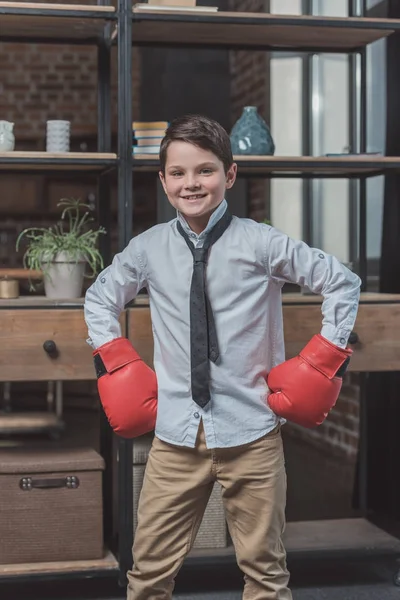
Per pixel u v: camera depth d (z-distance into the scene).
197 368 2.03
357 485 3.63
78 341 2.68
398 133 3.49
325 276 2.03
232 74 6.29
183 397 2.06
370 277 4.10
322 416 2.04
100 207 3.08
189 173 1.98
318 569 3.06
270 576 2.06
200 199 2.00
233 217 2.12
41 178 6.63
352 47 3.18
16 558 2.69
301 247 2.06
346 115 5.02
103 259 3.09
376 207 4.05
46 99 6.79
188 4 2.77
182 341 2.06
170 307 2.09
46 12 2.64
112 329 2.13
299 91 5.44
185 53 6.02
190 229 2.08
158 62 6.04
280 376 2.04
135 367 2.09
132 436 2.13
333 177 3.23
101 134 3.04
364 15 3.19
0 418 5.43
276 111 5.44
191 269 2.06
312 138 5.35
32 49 6.75
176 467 2.07
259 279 2.07
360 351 2.82
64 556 2.71
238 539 2.10
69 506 2.71
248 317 2.06
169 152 1.99
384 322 2.84
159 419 2.08
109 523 3.01
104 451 3.03
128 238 2.70
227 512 2.12
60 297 2.86
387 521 3.27
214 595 2.80
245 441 2.04
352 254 4.88
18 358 2.65
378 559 2.90
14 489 2.68
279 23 2.79
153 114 6.10
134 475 2.85
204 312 2.04
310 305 2.79
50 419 5.46
